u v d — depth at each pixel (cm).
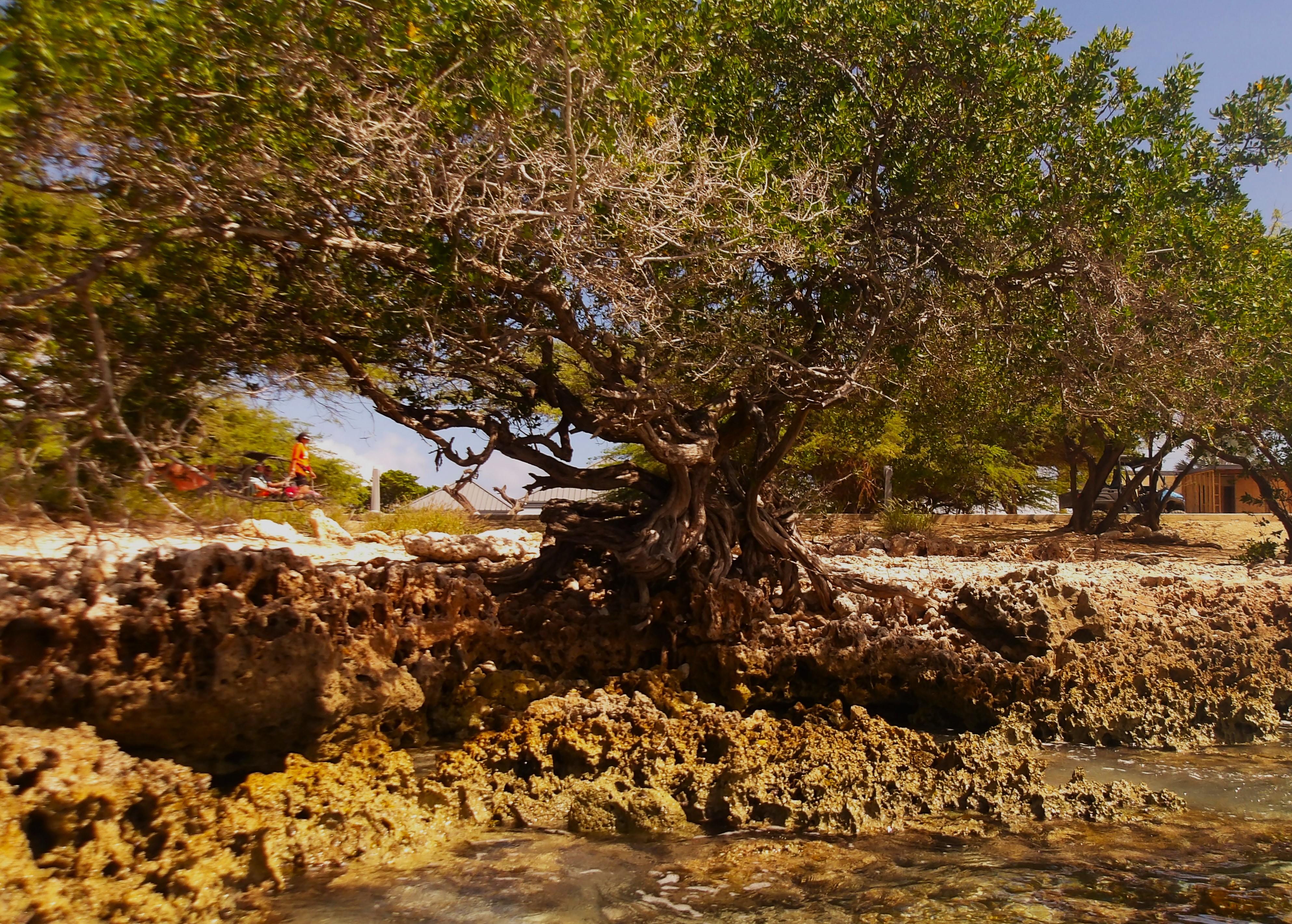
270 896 754
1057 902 754
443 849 845
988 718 1251
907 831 895
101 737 880
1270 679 1430
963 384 1521
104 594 888
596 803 902
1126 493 2848
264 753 968
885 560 1938
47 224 887
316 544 1525
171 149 838
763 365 1170
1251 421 1831
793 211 1092
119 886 719
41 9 712
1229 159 1383
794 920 722
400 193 932
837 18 1221
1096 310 1202
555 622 1235
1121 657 1348
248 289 1024
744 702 1230
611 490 1650
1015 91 1204
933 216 1244
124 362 956
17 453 855
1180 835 898
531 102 874
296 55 840
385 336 1088
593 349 1077
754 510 1323
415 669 1088
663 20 1027
